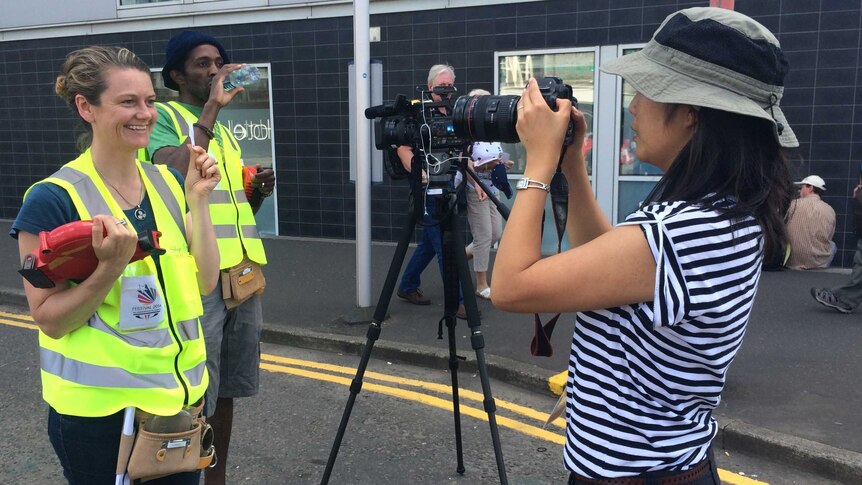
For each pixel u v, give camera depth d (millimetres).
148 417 1841
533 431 3816
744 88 1218
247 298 2816
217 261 2244
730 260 1220
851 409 3740
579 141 1581
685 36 1248
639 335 1266
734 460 3443
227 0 8773
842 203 6766
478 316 2641
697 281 1198
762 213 1261
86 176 1864
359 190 5559
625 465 1295
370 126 5504
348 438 3748
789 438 3412
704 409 1355
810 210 6656
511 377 4461
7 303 6715
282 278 7020
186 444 1899
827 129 6668
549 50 7504
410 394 4344
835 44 6500
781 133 1250
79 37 9750
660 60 1280
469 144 2506
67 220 1795
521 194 1329
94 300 1689
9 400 4277
